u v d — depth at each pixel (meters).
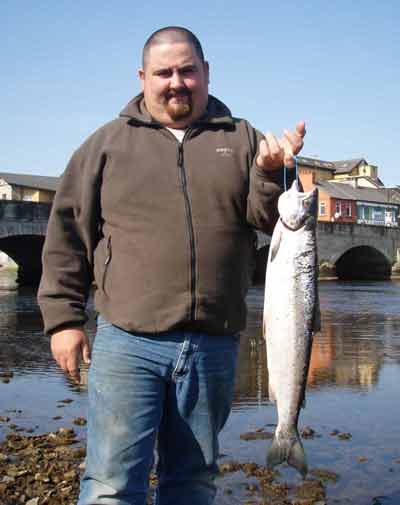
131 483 1.54
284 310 1.58
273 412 3.99
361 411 4.04
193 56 1.63
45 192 35.41
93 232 1.73
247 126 1.71
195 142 1.63
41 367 5.63
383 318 9.94
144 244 1.58
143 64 1.69
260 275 20.39
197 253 1.57
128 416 1.55
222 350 1.63
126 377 1.57
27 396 4.43
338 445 3.29
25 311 10.91
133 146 1.63
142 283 1.57
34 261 20.30
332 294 15.47
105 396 1.57
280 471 2.87
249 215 1.63
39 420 3.78
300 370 1.59
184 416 1.61
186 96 1.62
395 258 25.34
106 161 1.67
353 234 23.62
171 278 1.56
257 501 2.52
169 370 1.58
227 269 1.61
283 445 1.59
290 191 1.57
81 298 1.78
